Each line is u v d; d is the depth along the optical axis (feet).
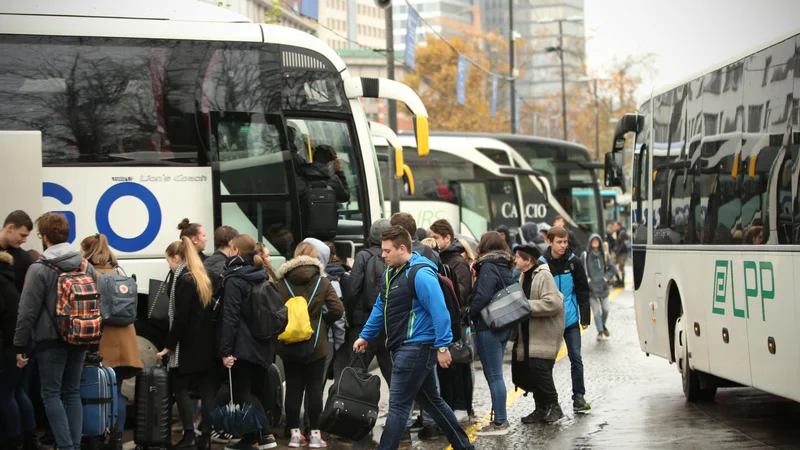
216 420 31.12
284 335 31.71
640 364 53.42
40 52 39.24
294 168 41.75
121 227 38.88
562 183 108.06
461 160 98.68
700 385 40.19
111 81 39.63
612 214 158.92
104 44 39.86
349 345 34.01
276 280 32.86
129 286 32.37
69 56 39.42
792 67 30.12
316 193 41.14
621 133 50.39
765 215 31.96
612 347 61.98
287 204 40.98
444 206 96.68
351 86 43.55
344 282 33.83
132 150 39.37
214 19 41.47
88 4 40.16
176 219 39.45
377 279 33.37
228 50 41.24
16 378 29.89
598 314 66.08
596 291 65.72
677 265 41.68
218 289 31.73
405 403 27.66
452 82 218.18
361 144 43.68
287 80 42.06
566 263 38.37
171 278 33.09
